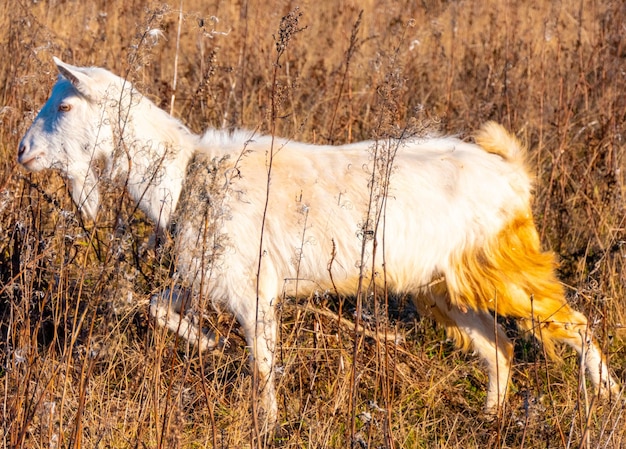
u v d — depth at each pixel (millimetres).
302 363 6512
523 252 6441
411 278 6410
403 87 8391
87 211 6648
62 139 6262
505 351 6812
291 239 6219
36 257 5871
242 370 6664
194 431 5809
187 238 6023
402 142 5852
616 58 10914
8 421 5340
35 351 5617
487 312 6699
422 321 7512
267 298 6223
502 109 10352
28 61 9188
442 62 11539
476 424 6312
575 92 10203
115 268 5430
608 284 7602
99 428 5457
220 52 11258
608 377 6141
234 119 9211
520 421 5887
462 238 6316
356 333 5355
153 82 9859
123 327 6812
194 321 6039
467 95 10867
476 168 6375
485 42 11953
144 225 7672
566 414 6230
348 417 5574
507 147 6582
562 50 11539
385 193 5531
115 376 6250
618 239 8094
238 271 6152
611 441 5535
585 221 8609
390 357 6797
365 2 14375
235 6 12492
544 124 10266
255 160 6344
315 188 6273
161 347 5520
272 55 11148
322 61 10875
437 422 6332
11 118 8570
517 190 6445
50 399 5457
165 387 6000
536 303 6453
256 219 6168
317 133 9172
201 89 8414
